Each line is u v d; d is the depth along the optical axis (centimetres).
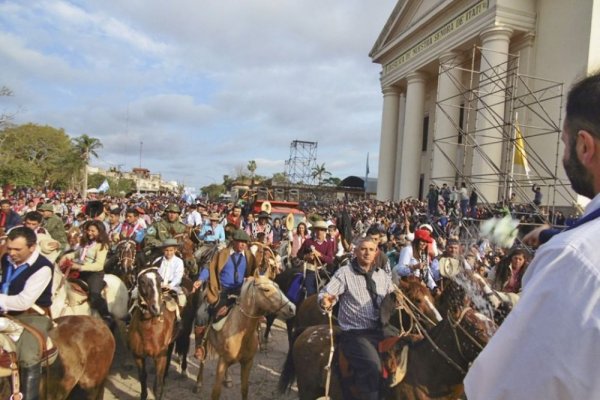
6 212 1128
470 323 400
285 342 966
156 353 596
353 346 418
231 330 581
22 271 406
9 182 5381
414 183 3047
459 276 457
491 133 2175
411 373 414
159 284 595
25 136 7050
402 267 670
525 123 2278
